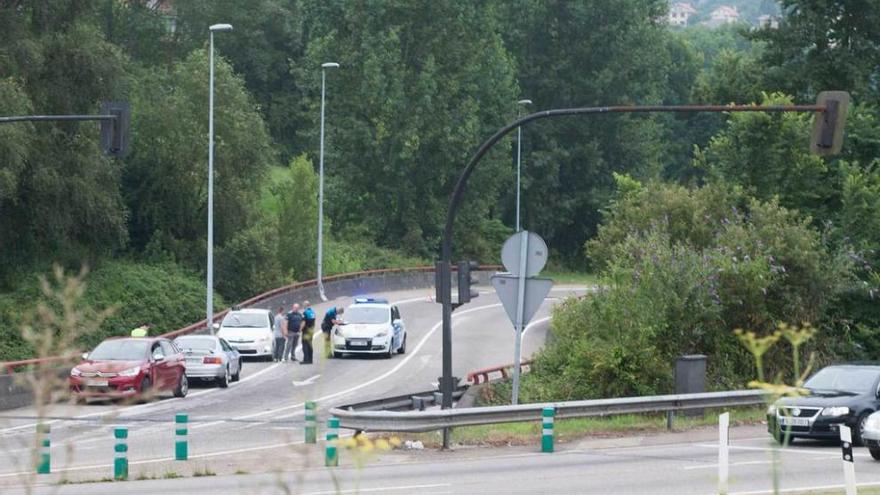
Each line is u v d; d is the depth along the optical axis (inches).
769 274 4151.1
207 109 7785.4
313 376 4948.3
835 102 2780.5
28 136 5959.6
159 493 2127.2
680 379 3683.6
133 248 7618.1
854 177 4835.1
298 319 5472.4
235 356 4835.1
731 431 3336.6
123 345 4045.3
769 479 2345.0
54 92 6456.7
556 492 2162.9
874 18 5969.5
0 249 6481.3
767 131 5059.1
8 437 3090.6
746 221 4756.4
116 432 2368.4
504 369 4621.1
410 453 2842.0
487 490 2183.8
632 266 4173.2
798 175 5093.5
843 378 3149.6
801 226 4426.7
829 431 2977.4
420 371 5147.6
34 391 637.9
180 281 7253.9
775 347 4259.4
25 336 643.5
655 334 3882.9
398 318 5826.8
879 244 4803.2
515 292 2989.7
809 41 6097.4
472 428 3297.2
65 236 6609.3
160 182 7711.6
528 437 3070.9
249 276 7819.9
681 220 4822.8
